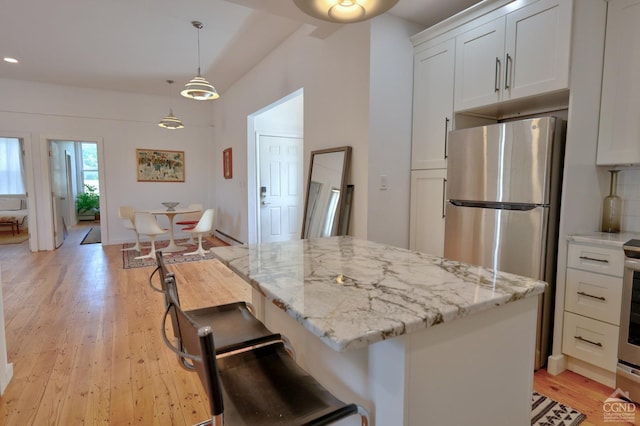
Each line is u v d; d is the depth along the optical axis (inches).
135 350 94.9
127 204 258.2
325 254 64.2
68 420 67.6
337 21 60.0
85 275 168.4
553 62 79.8
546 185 79.6
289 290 42.5
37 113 226.2
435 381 37.4
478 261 93.7
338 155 122.6
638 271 70.7
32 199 226.2
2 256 211.2
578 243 80.4
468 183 95.7
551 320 87.3
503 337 43.0
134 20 140.2
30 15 135.6
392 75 112.7
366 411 39.0
